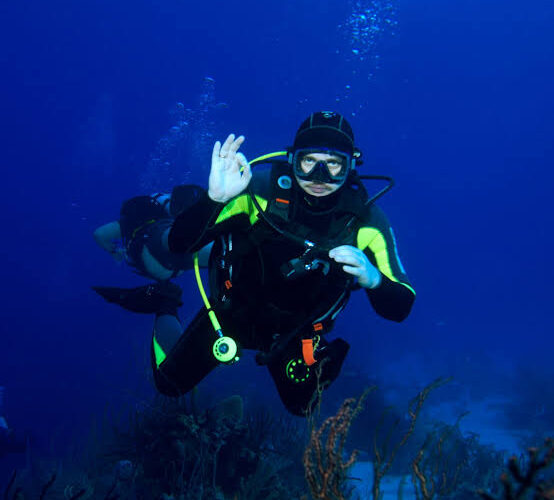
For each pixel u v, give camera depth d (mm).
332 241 2650
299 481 5289
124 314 20828
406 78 76000
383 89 77125
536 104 79875
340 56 69312
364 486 6680
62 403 10969
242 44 68875
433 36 70188
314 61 69688
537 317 40188
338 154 2574
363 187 2836
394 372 16656
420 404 1938
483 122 83438
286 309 2705
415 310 37312
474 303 48406
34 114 73438
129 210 5316
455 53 72562
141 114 73562
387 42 70688
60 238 61469
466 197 95688
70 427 9242
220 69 70938
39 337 19312
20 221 63562
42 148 74562
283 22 66562
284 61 69750
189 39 68875
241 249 2703
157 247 4992
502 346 25359
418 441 8094
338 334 22703
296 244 2666
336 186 2607
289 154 2734
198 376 3111
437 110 81688
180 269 5164
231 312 2822
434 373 16719
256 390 10711
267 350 2838
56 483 5555
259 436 5500
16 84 71312
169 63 70688
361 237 2803
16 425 9602
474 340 26750
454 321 35781
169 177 36844
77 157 75000
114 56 69750
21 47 68438
